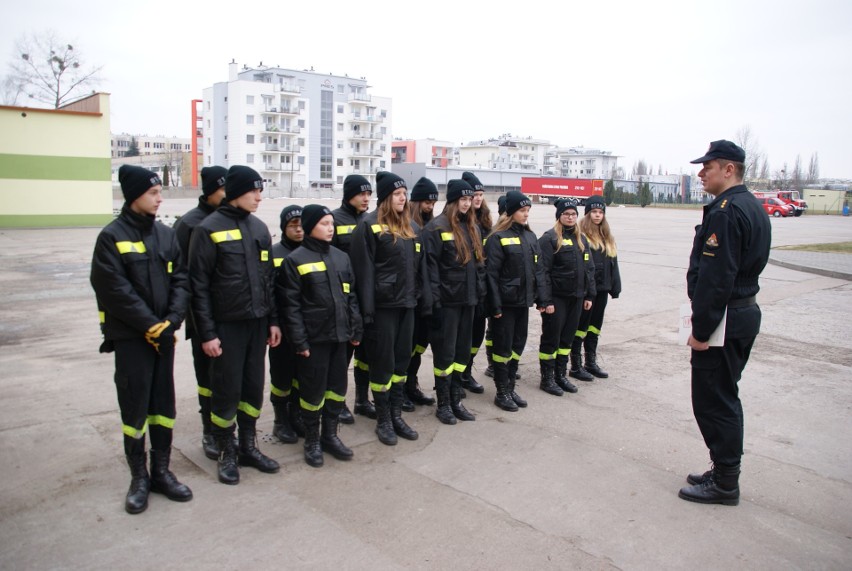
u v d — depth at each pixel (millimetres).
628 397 6137
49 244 17344
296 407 5000
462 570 3229
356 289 4773
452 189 5234
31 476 4145
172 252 3859
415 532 3582
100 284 3527
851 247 21391
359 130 91312
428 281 5098
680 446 4938
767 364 7352
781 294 12227
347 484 4184
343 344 4578
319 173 87938
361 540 3484
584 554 3412
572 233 6168
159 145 147125
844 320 9758
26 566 3172
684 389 6414
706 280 3842
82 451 4527
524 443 4945
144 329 3584
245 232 4133
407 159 120312
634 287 12820
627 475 4406
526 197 5645
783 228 33312
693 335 3947
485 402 5949
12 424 4984
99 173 23406
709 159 4016
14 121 21562
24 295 10391
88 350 7180
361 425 5324
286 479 4246
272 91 80875
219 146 83562
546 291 5836
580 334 6641
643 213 49531
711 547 3525
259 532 3549
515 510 3867
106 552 3312
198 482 4164
